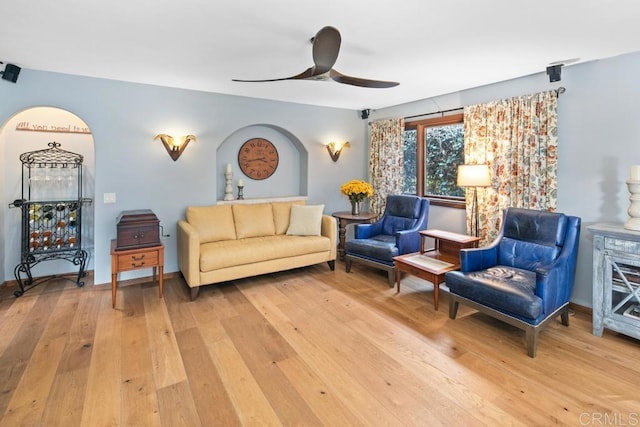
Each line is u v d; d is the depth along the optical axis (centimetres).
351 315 309
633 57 282
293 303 337
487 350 249
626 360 236
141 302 336
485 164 384
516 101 357
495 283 268
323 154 528
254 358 238
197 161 421
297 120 496
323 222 452
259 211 443
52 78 339
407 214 444
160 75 350
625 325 256
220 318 301
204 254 347
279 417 181
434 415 182
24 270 365
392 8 206
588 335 273
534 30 238
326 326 287
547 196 335
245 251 371
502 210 373
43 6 205
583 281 320
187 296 353
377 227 465
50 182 392
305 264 421
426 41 257
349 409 187
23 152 379
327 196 538
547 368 226
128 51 281
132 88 377
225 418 180
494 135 379
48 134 390
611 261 262
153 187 397
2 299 338
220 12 212
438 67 320
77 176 404
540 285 247
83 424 175
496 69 328
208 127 425
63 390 201
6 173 373
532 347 239
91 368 223
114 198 377
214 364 230
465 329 282
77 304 329
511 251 320
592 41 258
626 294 257
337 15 216
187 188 417
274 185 517
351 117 553
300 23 227
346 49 275
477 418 180
